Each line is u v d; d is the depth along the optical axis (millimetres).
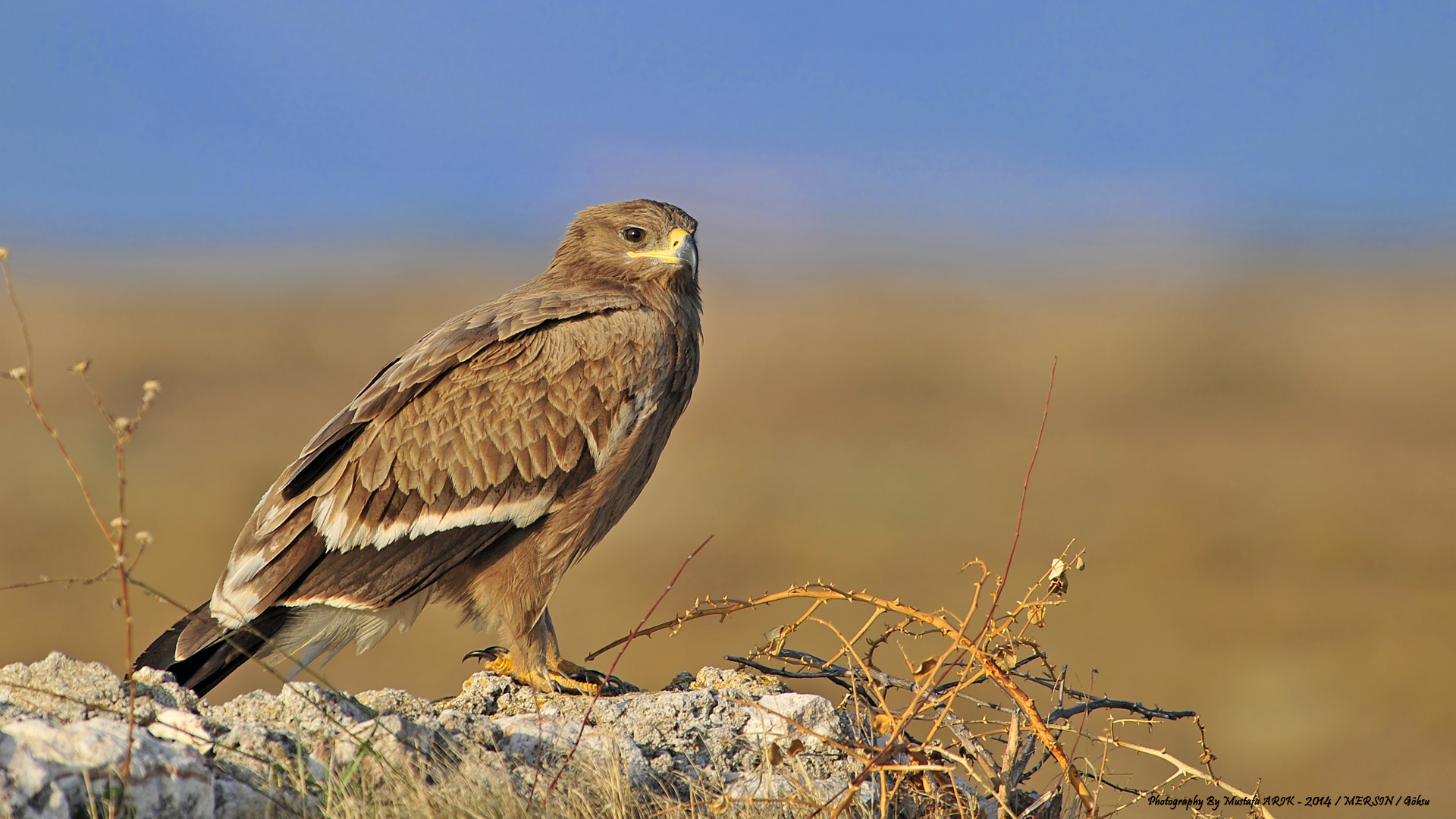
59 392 44719
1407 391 47875
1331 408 44375
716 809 4711
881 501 29875
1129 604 21766
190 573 22312
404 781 4523
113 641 18703
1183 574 23391
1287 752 15109
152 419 39781
